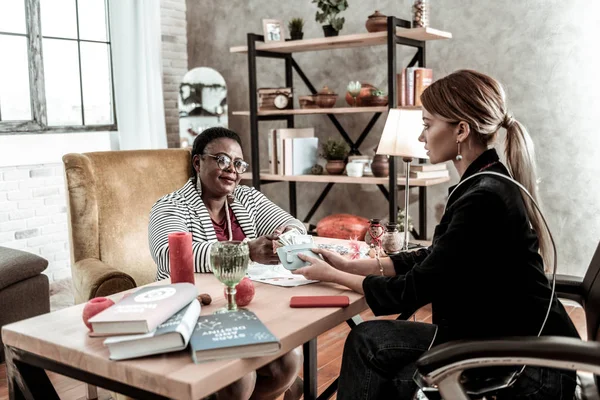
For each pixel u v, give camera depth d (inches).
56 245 170.4
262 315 60.7
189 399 44.9
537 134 149.8
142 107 183.8
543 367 56.9
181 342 49.8
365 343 67.0
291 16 186.9
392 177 145.4
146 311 51.3
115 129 187.8
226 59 203.9
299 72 180.7
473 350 47.8
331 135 182.1
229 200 94.2
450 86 63.1
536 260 59.2
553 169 148.9
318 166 168.2
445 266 58.9
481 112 61.6
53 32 171.2
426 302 61.6
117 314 50.8
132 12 181.2
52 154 166.6
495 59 153.0
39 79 165.8
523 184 61.1
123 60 181.3
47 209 167.6
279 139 166.6
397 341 66.3
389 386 64.2
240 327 52.9
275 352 50.4
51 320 60.2
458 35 157.3
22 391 57.8
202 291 69.7
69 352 52.0
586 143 144.1
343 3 156.1
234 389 70.9
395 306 62.7
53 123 173.3
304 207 190.9
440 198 164.2
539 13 145.9
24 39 163.5
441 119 63.9
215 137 88.7
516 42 149.7
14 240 160.6
